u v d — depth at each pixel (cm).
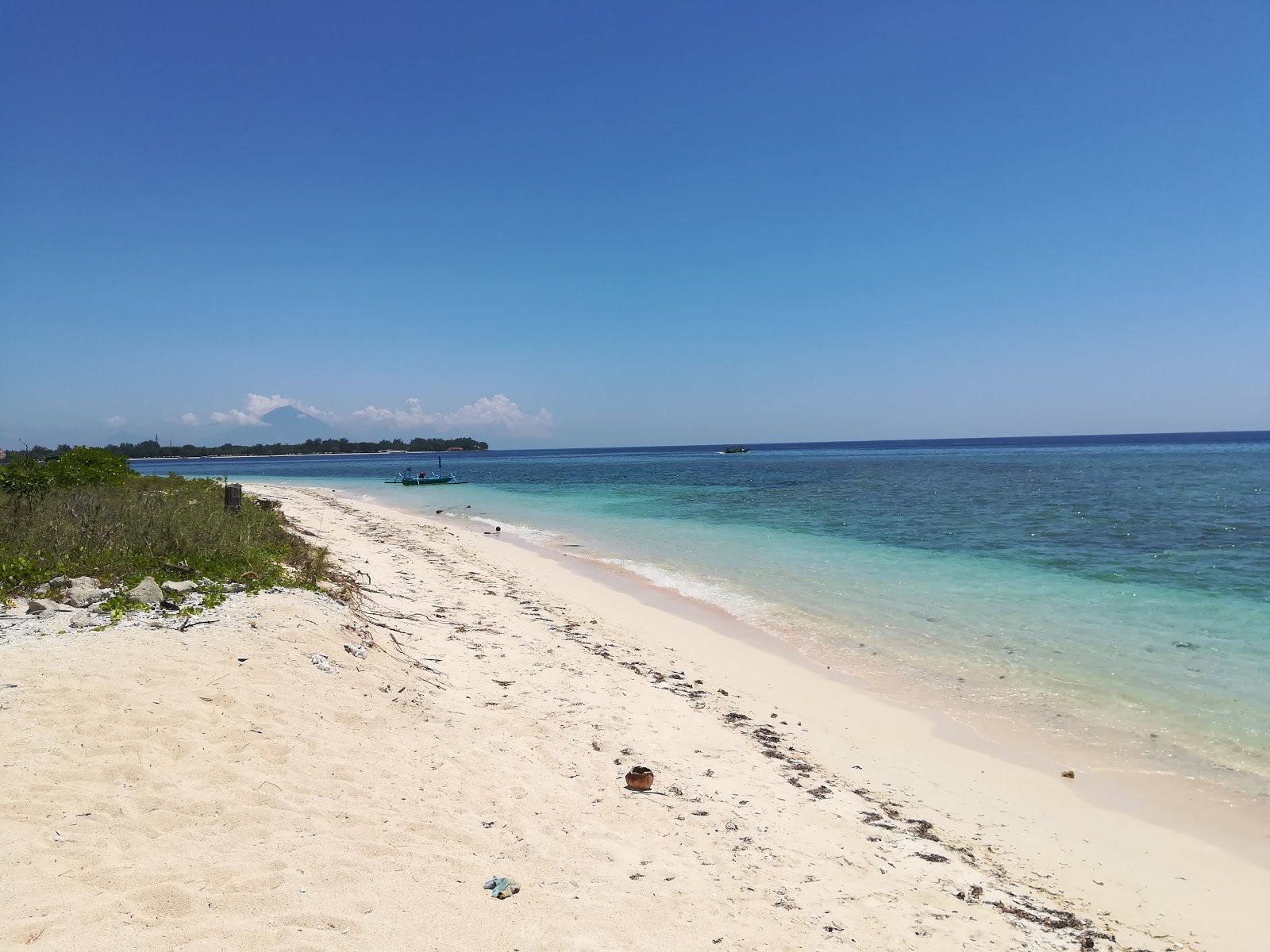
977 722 906
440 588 1455
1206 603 1509
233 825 464
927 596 1603
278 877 413
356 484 6278
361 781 557
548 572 1881
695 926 438
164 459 16725
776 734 841
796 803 657
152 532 1173
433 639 1045
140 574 980
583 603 1508
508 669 962
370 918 389
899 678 1073
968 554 2142
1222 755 810
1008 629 1327
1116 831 654
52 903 358
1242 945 497
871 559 2088
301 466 13300
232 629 806
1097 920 516
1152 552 2117
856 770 763
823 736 853
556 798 595
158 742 548
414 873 445
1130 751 821
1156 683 1033
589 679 965
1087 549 2194
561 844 517
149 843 429
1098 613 1433
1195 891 564
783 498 4169
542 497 4612
